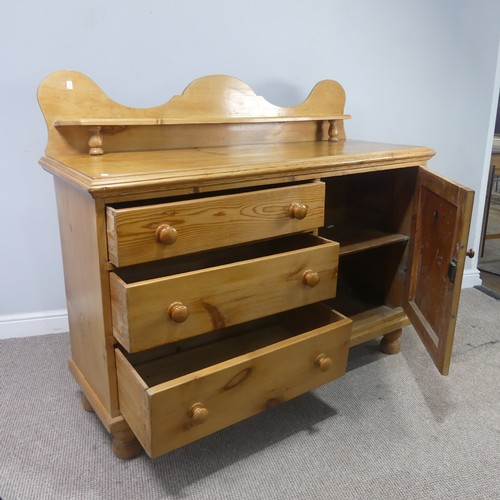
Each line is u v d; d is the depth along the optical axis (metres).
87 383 1.17
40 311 1.63
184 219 0.92
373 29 1.77
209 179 0.96
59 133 1.16
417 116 1.94
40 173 1.51
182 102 1.32
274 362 1.03
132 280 1.15
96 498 0.99
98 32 1.44
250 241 1.03
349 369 1.48
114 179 0.86
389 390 1.37
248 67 1.63
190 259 1.24
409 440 1.17
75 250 1.06
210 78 1.35
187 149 1.31
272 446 1.15
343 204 1.67
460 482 1.05
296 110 1.50
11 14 1.35
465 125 2.02
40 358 1.50
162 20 1.48
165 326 0.92
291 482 1.04
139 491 1.01
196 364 1.21
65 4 1.38
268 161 1.07
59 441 1.15
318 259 1.10
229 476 1.05
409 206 1.44
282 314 1.38
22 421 1.21
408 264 1.45
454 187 1.10
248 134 1.43
